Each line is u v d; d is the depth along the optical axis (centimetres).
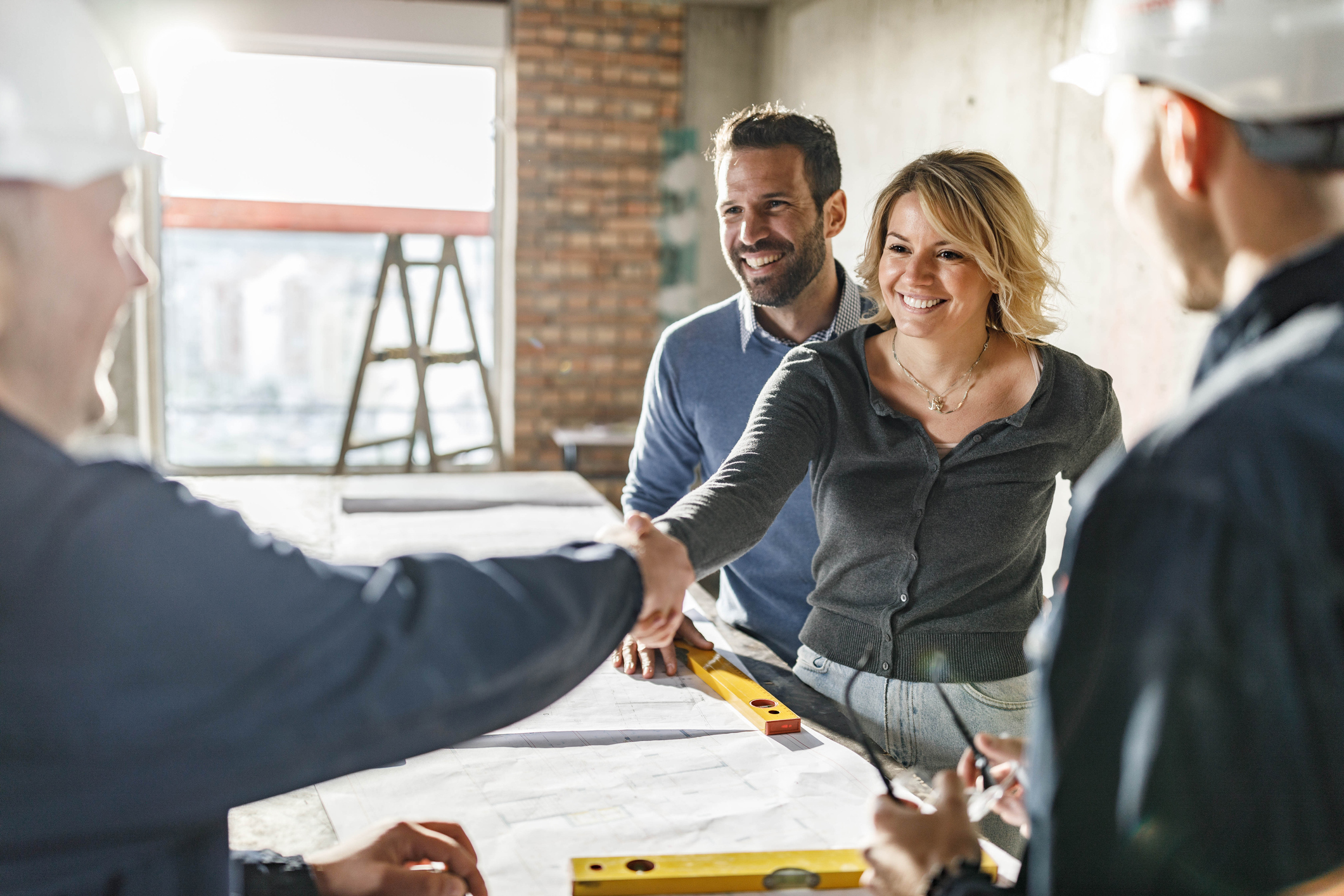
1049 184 306
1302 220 50
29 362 52
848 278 173
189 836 57
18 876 50
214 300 527
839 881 83
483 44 487
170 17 454
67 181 50
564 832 91
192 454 534
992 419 130
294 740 52
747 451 122
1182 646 44
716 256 521
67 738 48
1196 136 52
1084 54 60
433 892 78
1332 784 43
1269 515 44
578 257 509
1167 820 45
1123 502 48
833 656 133
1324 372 45
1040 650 56
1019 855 113
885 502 129
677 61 506
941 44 359
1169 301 261
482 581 60
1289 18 48
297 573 54
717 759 108
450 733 57
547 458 521
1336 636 43
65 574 47
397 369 555
